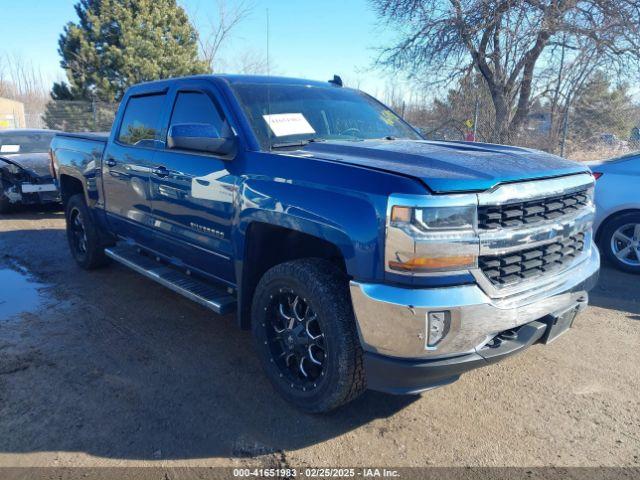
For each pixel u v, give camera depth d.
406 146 3.42
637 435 2.98
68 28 26.03
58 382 3.52
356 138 3.95
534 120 14.38
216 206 3.57
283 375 3.23
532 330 2.88
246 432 3.00
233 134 3.54
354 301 2.69
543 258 2.95
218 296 3.78
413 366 2.61
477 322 2.60
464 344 2.62
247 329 3.62
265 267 3.51
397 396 3.40
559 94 13.52
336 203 2.78
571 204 3.17
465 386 3.51
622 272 6.00
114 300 5.07
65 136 6.00
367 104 4.60
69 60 26.12
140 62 24.91
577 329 4.38
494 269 2.71
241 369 3.72
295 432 3.01
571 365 3.77
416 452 2.85
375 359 2.70
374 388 2.81
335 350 2.83
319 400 2.99
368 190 2.67
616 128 13.61
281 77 4.30
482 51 13.59
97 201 5.34
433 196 2.53
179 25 26.92
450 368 2.65
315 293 2.90
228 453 2.82
